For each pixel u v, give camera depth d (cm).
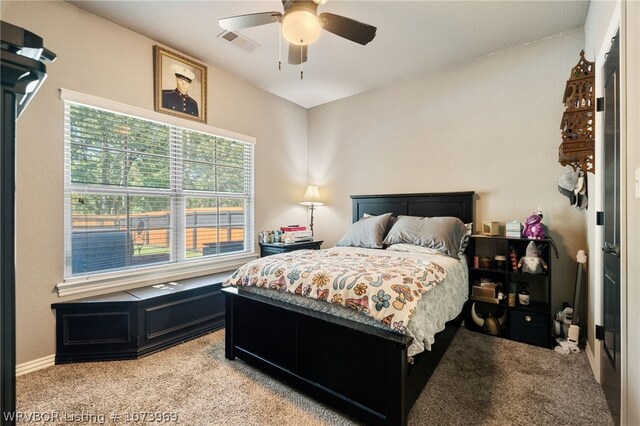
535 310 253
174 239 305
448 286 215
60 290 228
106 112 255
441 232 281
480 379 198
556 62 275
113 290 258
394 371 145
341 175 429
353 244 332
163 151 296
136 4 234
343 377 166
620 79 145
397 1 230
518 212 294
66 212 234
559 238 273
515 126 295
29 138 213
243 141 369
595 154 205
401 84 372
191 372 211
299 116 451
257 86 386
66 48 229
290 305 193
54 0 223
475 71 318
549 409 168
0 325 54
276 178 415
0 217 54
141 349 236
